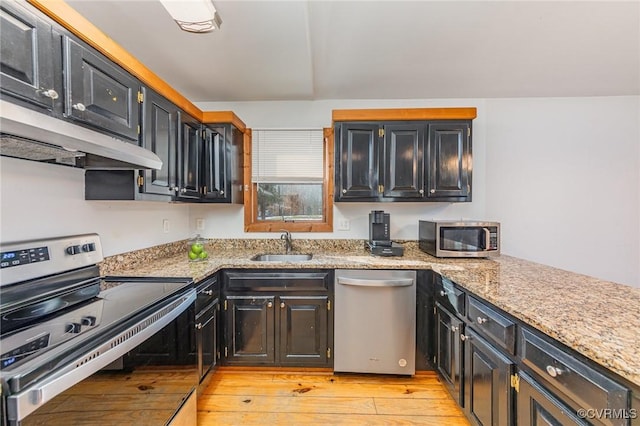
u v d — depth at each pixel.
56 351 0.83
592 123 2.74
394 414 1.78
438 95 2.73
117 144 1.27
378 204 2.80
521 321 1.14
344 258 2.35
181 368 1.50
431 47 1.93
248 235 2.83
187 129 2.11
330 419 1.74
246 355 2.15
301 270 2.14
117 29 1.64
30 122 0.86
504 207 2.79
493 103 2.78
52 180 1.42
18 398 0.71
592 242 2.75
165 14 1.52
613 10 1.58
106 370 1.00
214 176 2.41
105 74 1.34
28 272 1.22
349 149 2.40
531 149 2.77
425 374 2.17
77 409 0.88
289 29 1.64
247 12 1.49
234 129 2.51
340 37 1.81
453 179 2.37
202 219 2.84
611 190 2.74
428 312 2.10
